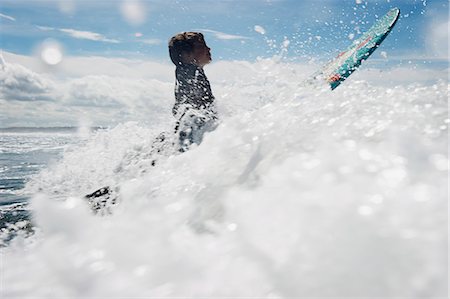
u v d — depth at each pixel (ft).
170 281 3.08
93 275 3.29
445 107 4.32
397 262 2.52
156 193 5.11
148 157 8.91
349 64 10.89
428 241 2.53
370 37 11.72
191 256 3.30
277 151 4.55
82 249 3.71
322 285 2.62
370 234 2.72
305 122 4.93
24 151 30.53
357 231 2.78
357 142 4.00
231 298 2.80
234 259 3.11
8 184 13.84
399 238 2.61
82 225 4.25
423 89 4.96
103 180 9.33
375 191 3.05
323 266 2.71
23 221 6.48
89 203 6.23
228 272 3.01
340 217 2.93
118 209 5.45
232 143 5.41
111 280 3.19
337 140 4.20
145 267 3.29
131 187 5.71
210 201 4.22
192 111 9.60
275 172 3.94
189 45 10.09
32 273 3.49
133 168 8.84
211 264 3.14
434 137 3.76
